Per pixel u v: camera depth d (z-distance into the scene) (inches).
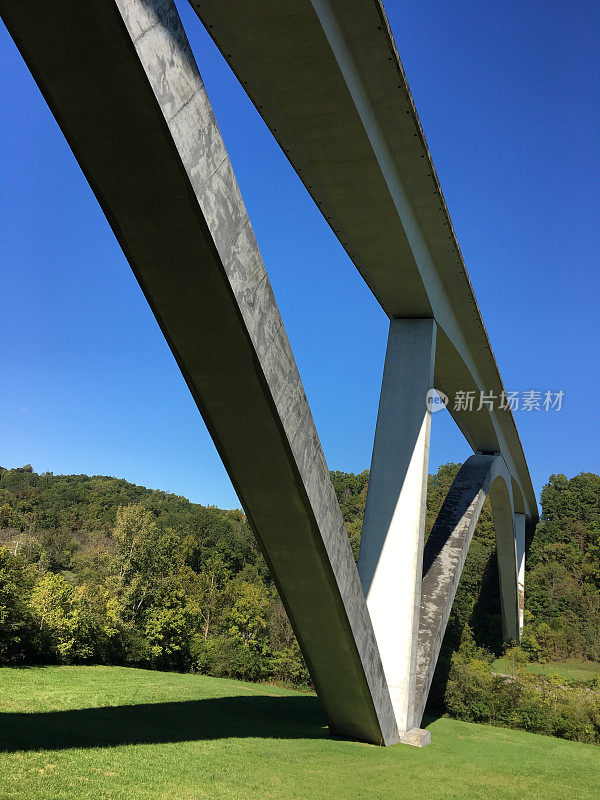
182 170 228.7
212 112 250.5
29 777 296.0
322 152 420.5
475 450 1101.1
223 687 965.8
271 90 369.4
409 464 589.6
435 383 854.5
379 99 406.9
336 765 433.4
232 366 297.3
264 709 690.8
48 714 520.7
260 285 291.1
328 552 381.4
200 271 261.0
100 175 239.3
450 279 640.4
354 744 517.0
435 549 786.8
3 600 1056.2
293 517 364.2
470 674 993.5
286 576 406.9
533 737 767.1
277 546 389.1
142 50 202.7
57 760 337.7
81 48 200.5
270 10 306.7
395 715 560.7
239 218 271.0
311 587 406.0
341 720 526.6
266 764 405.4
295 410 331.6
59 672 1002.7
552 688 1004.6
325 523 375.9
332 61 339.6
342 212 482.0
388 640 566.6
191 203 237.8
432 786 415.8
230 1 304.0
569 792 465.1
